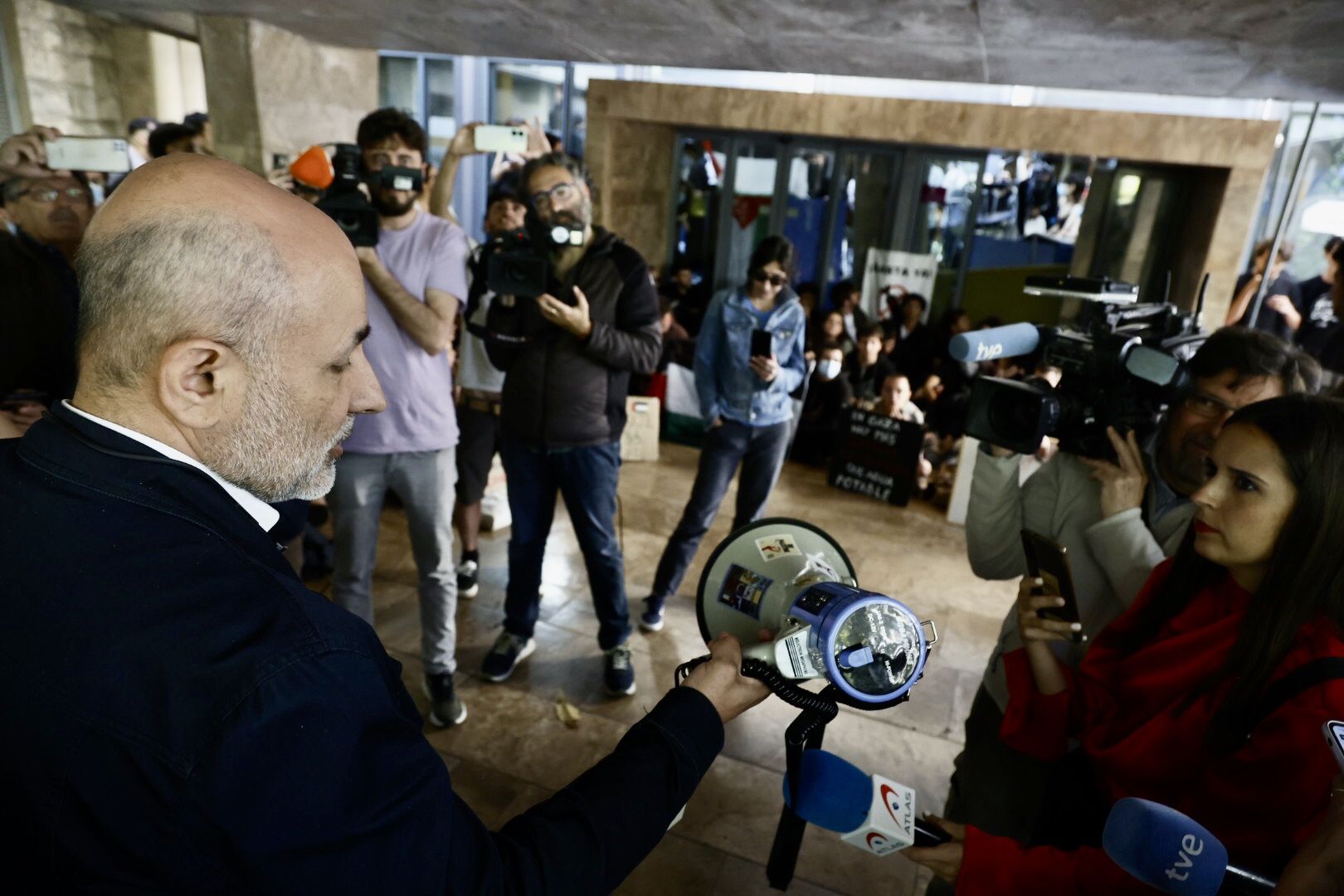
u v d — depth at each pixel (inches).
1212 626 44.2
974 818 62.4
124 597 24.1
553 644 117.6
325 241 28.4
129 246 25.1
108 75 192.5
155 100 201.8
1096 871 38.8
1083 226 260.7
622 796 31.6
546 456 100.2
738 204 304.2
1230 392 53.1
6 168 91.4
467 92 333.1
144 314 25.2
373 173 88.2
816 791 36.4
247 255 25.8
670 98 239.1
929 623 34.9
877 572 149.4
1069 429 59.6
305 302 27.3
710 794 91.6
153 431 26.8
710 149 301.0
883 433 183.9
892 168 289.0
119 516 25.3
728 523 166.7
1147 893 37.0
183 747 22.7
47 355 57.6
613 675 106.5
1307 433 37.9
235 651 23.8
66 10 179.2
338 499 90.7
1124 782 45.5
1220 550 41.2
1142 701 46.5
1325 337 183.8
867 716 106.8
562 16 129.6
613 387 98.6
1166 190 245.3
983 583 146.7
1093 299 63.8
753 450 130.0
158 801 22.9
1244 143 200.7
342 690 24.9
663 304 217.8
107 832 23.4
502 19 136.3
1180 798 42.9
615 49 153.9
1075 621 49.1
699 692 34.9
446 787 27.6
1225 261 209.8
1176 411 56.6
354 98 198.2
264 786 23.0
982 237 286.4
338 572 94.4
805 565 40.4
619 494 177.0
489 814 87.0
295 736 23.5
